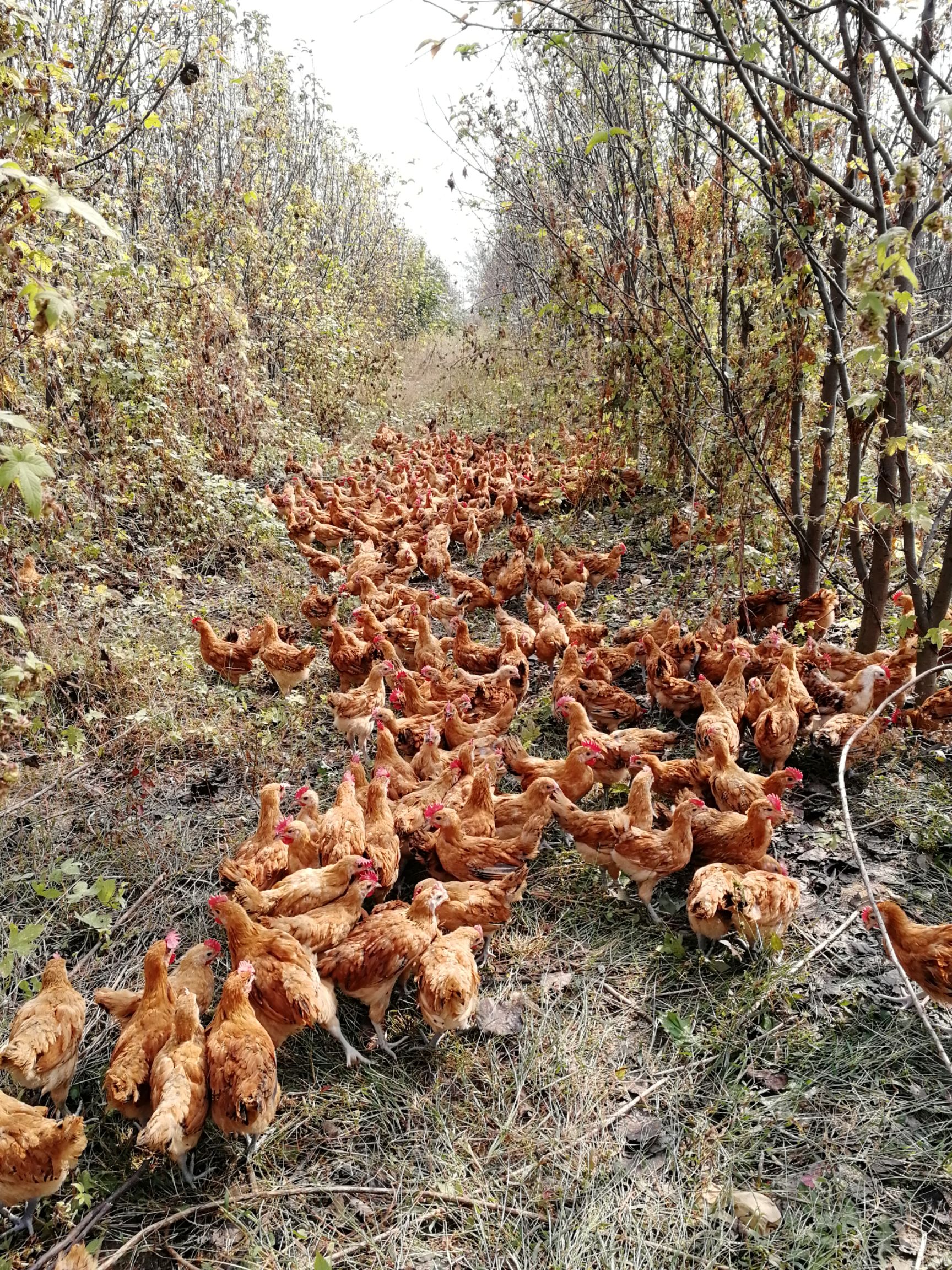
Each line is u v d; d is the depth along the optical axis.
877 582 3.69
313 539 5.72
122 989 2.42
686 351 4.77
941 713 3.20
